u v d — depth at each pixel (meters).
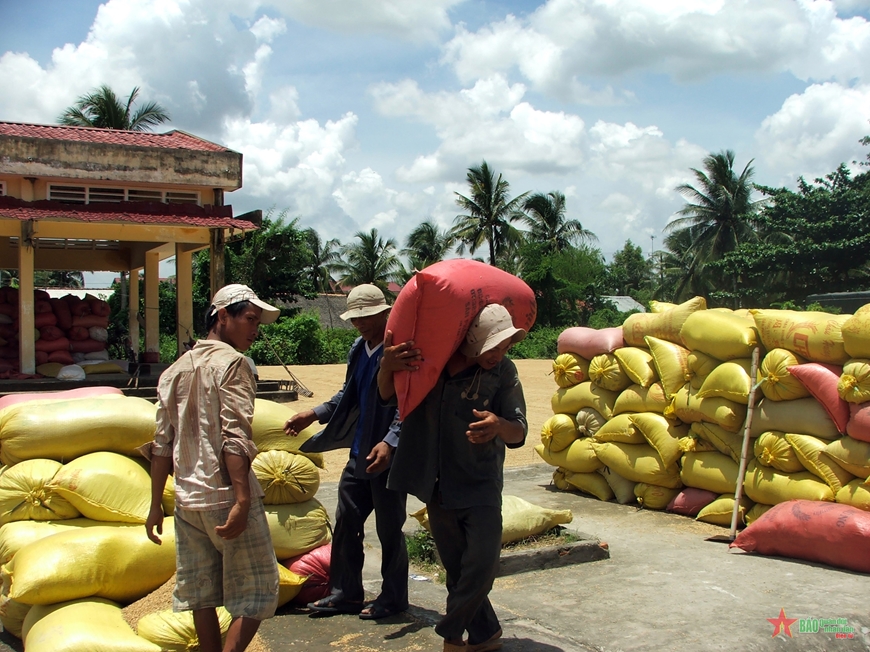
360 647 3.85
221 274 16.48
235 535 3.12
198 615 3.25
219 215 16.84
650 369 6.98
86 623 3.46
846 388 5.32
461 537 3.60
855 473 5.32
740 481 5.96
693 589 4.67
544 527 5.57
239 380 3.25
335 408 4.46
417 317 3.46
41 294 16.64
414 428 3.58
